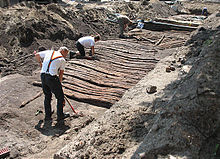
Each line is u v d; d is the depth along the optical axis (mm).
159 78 5734
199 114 2873
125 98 4984
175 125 2922
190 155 2600
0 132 4285
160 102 4438
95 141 3557
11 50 8766
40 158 3773
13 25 9211
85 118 4848
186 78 3748
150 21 13672
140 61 8086
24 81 6340
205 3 22953
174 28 13305
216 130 2746
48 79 4332
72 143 3721
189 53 6738
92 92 5914
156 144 2865
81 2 19734
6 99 5266
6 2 10859
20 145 4020
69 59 8562
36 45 9156
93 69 7402
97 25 13016
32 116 4859
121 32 11836
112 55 8703
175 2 22969
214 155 2572
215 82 3021
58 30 10172
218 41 3723
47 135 4332
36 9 10812
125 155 3246
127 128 3795
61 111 4719
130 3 18438
